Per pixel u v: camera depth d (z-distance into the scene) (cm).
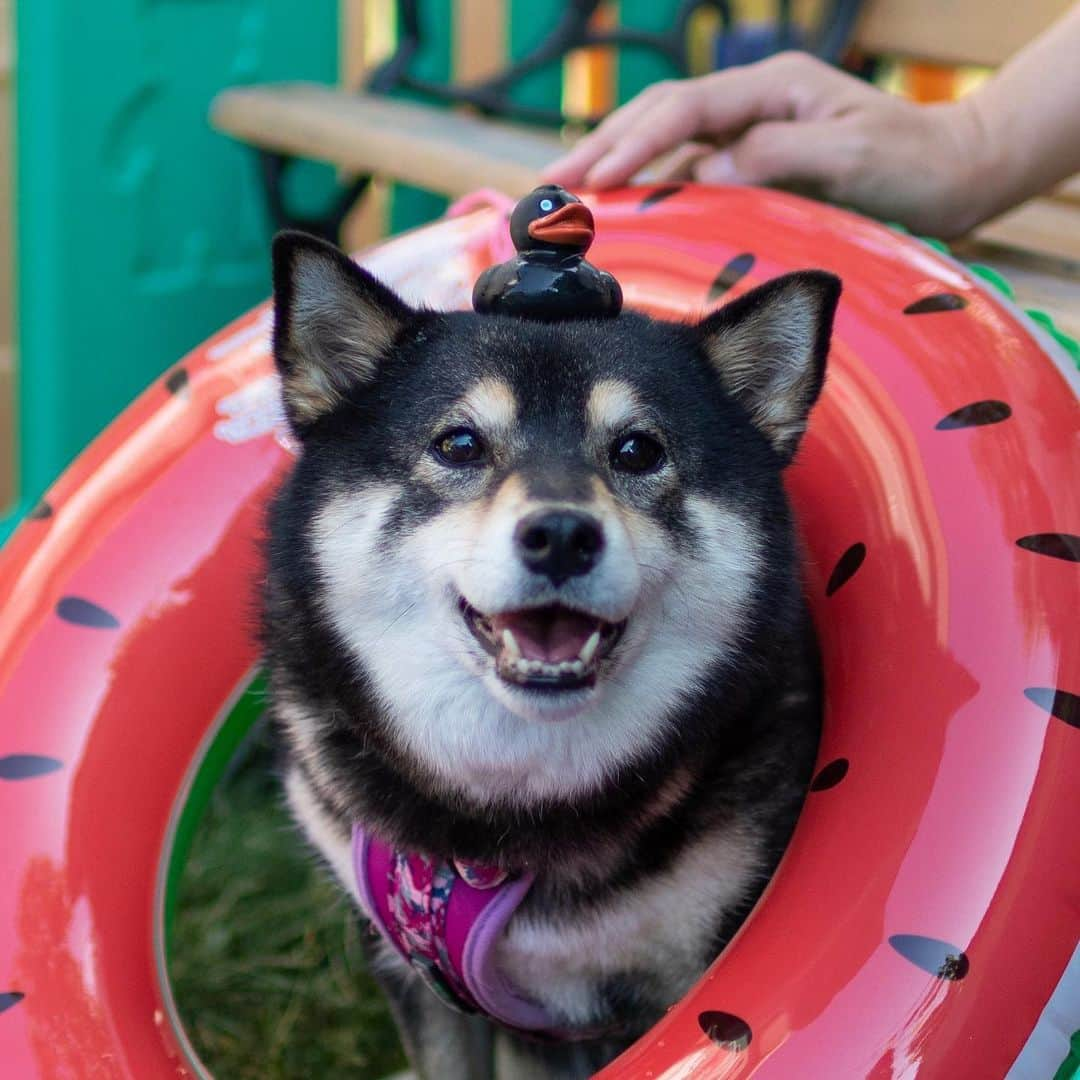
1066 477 73
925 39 121
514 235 77
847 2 125
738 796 77
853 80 91
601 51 158
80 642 81
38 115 122
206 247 133
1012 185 90
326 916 108
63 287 125
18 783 77
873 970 67
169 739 81
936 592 73
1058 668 69
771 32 151
